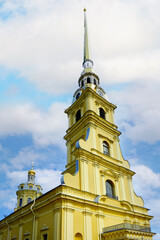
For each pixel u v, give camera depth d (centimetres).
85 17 4681
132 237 1805
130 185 2739
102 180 2370
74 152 2352
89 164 2331
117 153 2861
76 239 1795
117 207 2280
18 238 2392
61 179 2011
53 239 1750
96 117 2778
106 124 2905
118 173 2677
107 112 3184
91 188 2188
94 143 2552
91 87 3209
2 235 2895
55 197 1862
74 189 1983
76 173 2150
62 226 1711
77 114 3152
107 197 2238
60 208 1795
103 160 2488
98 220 2006
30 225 2234
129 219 2366
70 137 3019
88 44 4194
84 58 4047
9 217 2862
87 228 1877
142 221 2572
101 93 3303
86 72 3588
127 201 2447
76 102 3191
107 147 2812
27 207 2425
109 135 2939
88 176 2230
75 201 1900
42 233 1939
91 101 2941
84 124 2789
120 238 1811
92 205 2025
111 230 1933
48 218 1939
